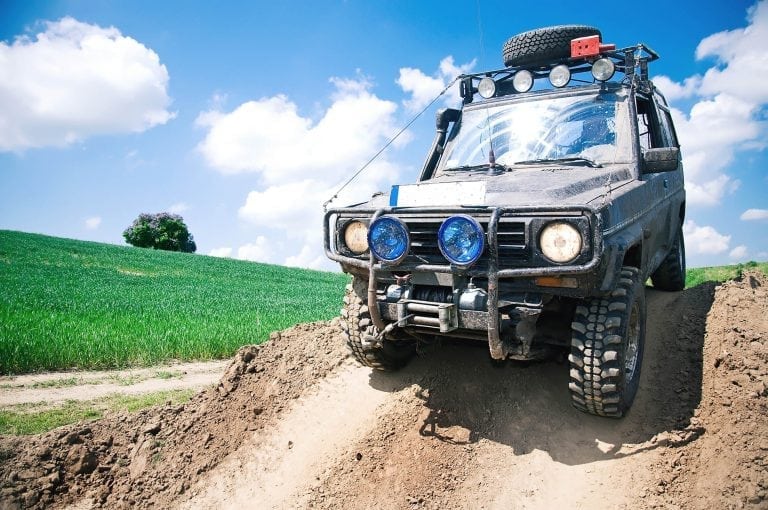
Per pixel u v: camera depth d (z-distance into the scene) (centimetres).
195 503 479
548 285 407
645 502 387
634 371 465
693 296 681
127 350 1016
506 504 410
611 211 421
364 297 519
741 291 638
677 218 716
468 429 478
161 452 533
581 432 456
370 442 484
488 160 607
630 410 472
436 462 448
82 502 491
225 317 1534
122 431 561
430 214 431
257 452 517
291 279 3919
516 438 461
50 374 917
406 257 443
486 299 415
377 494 434
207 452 526
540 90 627
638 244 500
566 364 525
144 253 4894
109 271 3434
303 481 469
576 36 621
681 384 492
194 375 932
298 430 530
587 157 564
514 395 500
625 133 564
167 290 2558
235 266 4569
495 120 628
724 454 400
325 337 677
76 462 516
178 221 7469
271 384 598
